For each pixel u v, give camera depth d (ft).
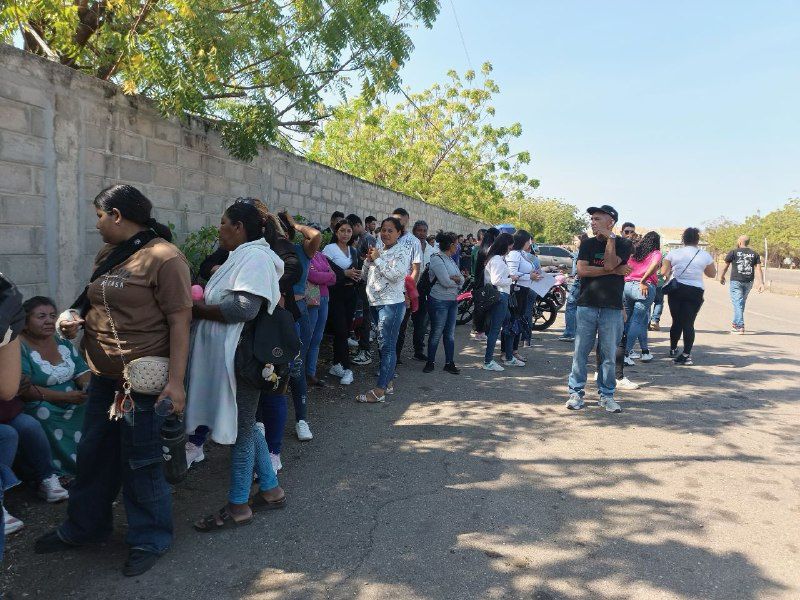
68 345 12.07
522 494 12.00
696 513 11.33
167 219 17.21
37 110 12.44
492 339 23.27
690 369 24.88
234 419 9.57
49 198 12.85
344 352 20.65
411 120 83.05
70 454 11.69
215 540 9.85
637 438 15.70
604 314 17.85
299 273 13.50
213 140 19.29
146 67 14.84
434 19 21.84
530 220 217.97
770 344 32.04
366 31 20.44
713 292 81.35
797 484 12.89
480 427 16.19
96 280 8.54
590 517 11.05
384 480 12.49
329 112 22.44
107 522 9.35
